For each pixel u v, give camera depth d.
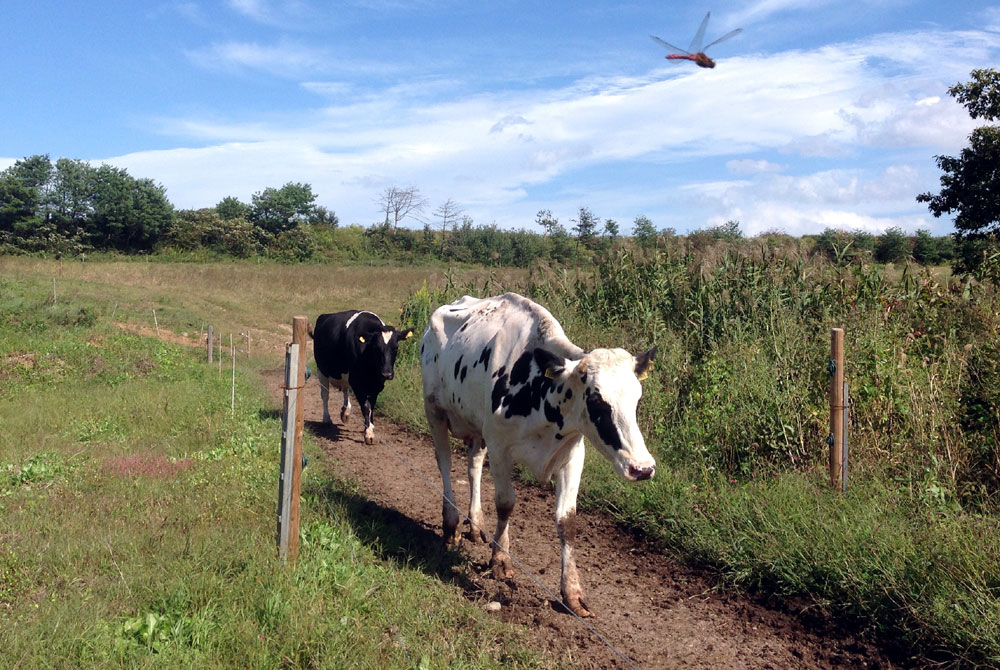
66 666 3.43
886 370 6.58
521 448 5.00
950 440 6.01
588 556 5.78
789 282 9.73
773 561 5.11
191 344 21.25
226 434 8.64
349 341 9.97
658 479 6.69
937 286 8.37
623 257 11.66
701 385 7.96
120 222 61.16
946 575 4.37
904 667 4.04
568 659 4.05
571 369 4.46
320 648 3.69
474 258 59.59
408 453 9.38
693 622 4.65
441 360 6.22
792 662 4.16
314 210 73.06
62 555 4.77
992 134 17.19
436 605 4.50
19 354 14.20
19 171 61.56
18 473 6.71
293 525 4.70
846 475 5.89
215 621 3.93
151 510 5.80
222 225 60.66
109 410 10.16
